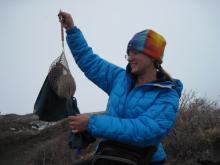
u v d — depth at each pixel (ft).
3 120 18.16
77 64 6.06
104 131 4.90
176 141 10.59
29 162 13.65
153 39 5.34
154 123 5.06
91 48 6.07
